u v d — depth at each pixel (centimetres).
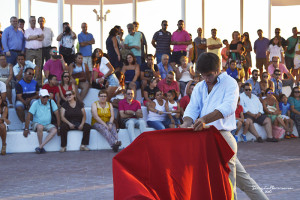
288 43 1662
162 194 353
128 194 323
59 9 1499
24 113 1116
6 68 1214
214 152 376
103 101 1074
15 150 1027
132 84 1264
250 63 1580
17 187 643
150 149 356
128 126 1087
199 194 368
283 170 781
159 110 1128
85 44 1371
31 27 1323
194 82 1247
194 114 417
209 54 402
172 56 1445
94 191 613
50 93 1099
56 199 568
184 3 1738
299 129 1348
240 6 2044
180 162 363
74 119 1056
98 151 1045
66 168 801
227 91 399
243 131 1251
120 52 1368
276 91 1422
